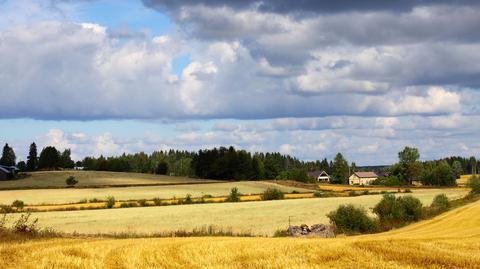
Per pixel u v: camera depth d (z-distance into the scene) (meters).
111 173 170.38
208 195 109.25
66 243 26.27
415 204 62.50
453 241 29.20
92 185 136.12
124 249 23.83
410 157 183.88
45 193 113.12
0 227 31.77
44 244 25.20
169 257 22.06
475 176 107.19
